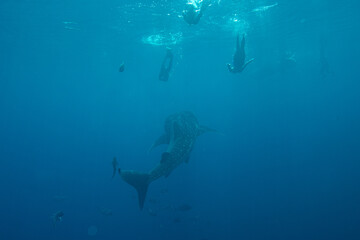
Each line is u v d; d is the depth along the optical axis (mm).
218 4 18938
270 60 35000
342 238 19203
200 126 9664
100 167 41688
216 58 49719
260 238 19969
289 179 30250
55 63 46625
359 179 28438
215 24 24625
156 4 17938
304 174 31469
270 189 28188
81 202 28281
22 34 27078
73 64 47719
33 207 28234
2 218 26250
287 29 28625
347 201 24266
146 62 48625
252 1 18781
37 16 20984
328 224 21078
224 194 27766
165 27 24531
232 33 28859
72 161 47156
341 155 37125
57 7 18734
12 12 20156
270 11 21609
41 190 32781
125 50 35812
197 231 21266
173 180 31391
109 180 34500
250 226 21609
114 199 28406
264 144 49312
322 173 31234
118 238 21453
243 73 37969
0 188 34438
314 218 22141
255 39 31828
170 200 26188
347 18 27281
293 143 47656
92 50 35344
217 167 37406
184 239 20438
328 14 24578
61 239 21969
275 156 40062
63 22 22516
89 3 17750
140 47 34031
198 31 27031
